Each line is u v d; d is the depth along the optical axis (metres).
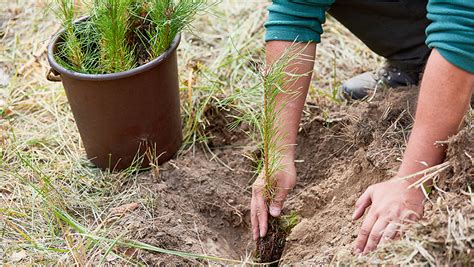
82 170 2.13
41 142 2.23
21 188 2.08
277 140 1.79
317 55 2.54
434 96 1.56
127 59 1.99
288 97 1.85
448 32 1.51
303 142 2.18
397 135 2.00
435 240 1.59
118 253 1.87
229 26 2.64
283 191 1.86
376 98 2.16
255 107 2.23
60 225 1.92
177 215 2.01
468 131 1.69
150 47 2.06
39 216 2.00
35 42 2.59
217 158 2.19
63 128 2.27
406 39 2.13
